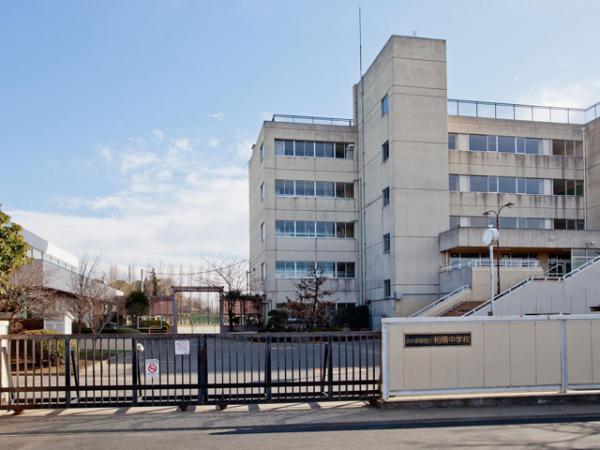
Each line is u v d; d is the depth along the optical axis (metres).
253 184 53.72
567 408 11.57
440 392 11.93
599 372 12.61
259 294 44.47
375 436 9.20
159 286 82.62
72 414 11.17
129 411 11.45
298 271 45.00
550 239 36.88
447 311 31.31
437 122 39.31
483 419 10.56
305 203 45.72
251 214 55.47
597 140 43.88
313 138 46.34
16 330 23.42
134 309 49.53
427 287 38.03
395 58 39.06
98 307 37.50
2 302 22.56
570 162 44.97
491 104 44.22
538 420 10.47
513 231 36.41
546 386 12.32
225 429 9.84
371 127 43.44
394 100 38.78
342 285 45.53
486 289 32.91
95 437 9.28
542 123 44.81
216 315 60.88
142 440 9.04
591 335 12.67
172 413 11.23
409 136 38.84
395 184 38.41
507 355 12.26
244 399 11.70
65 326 25.55
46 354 19.38
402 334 11.95
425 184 38.75
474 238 35.97
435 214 38.69
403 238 38.12
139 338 11.56
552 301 30.22
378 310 41.19
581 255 37.34
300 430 9.71
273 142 45.59
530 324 12.41
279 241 44.94
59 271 35.41
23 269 24.38
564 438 8.96
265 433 9.49
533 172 44.06
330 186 46.44
